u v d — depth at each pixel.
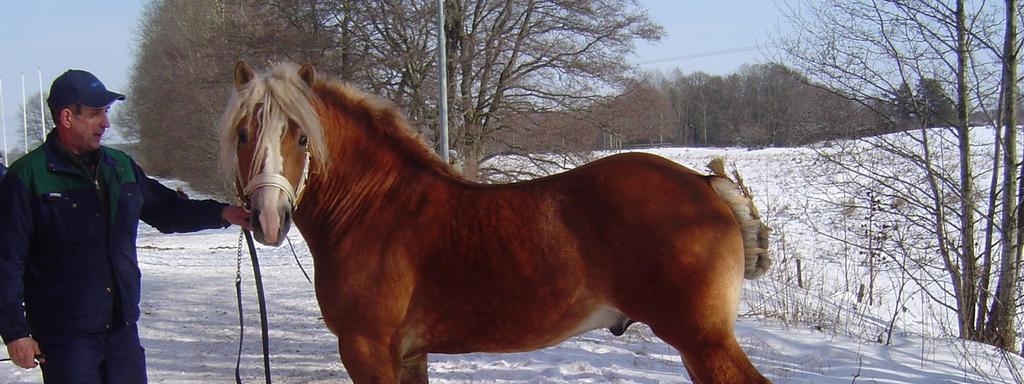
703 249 3.13
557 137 19.66
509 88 19.89
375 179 3.62
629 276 3.18
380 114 3.73
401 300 3.43
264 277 12.44
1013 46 7.39
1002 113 7.50
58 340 3.09
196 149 30.80
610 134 19.89
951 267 7.86
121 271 3.21
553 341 3.43
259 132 3.29
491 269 3.33
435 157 3.67
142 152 45.69
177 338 7.47
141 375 3.34
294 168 3.35
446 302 3.41
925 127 8.10
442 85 13.58
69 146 3.13
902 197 7.94
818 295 8.77
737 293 3.23
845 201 9.12
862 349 6.25
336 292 3.52
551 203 3.32
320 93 3.72
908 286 10.22
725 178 3.42
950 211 8.27
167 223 3.61
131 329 3.32
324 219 3.66
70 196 3.09
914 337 7.04
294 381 5.85
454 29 19.73
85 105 3.07
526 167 19.81
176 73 33.94
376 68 19.38
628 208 3.19
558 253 3.26
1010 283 7.41
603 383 5.23
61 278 3.08
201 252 17.00
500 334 3.41
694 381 3.34
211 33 25.00
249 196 3.33
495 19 19.92
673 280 3.11
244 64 3.55
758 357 5.91
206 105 27.55
